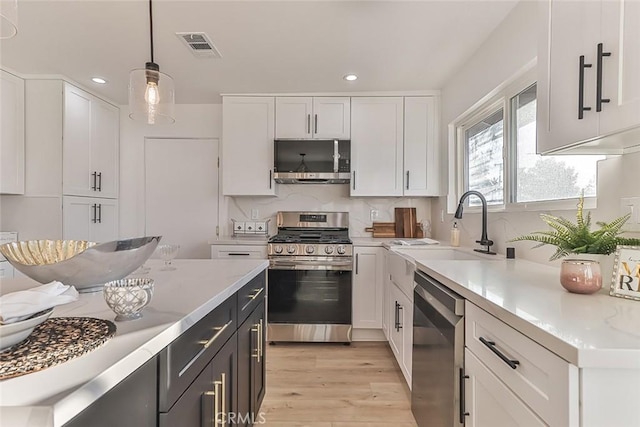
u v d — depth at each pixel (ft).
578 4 3.60
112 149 11.98
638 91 2.89
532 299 3.41
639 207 3.83
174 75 9.70
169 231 12.56
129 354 2.19
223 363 4.22
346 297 10.25
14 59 8.68
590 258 3.85
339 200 12.32
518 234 6.55
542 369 2.57
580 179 5.19
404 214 12.12
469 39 7.52
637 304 3.21
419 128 11.02
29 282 4.45
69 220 9.96
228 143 11.21
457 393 4.15
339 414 6.65
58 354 2.09
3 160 9.18
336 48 8.00
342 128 11.09
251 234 12.15
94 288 3.90
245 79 9.98
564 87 3.84
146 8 6.41
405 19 6.74
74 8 6.41
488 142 8.43
